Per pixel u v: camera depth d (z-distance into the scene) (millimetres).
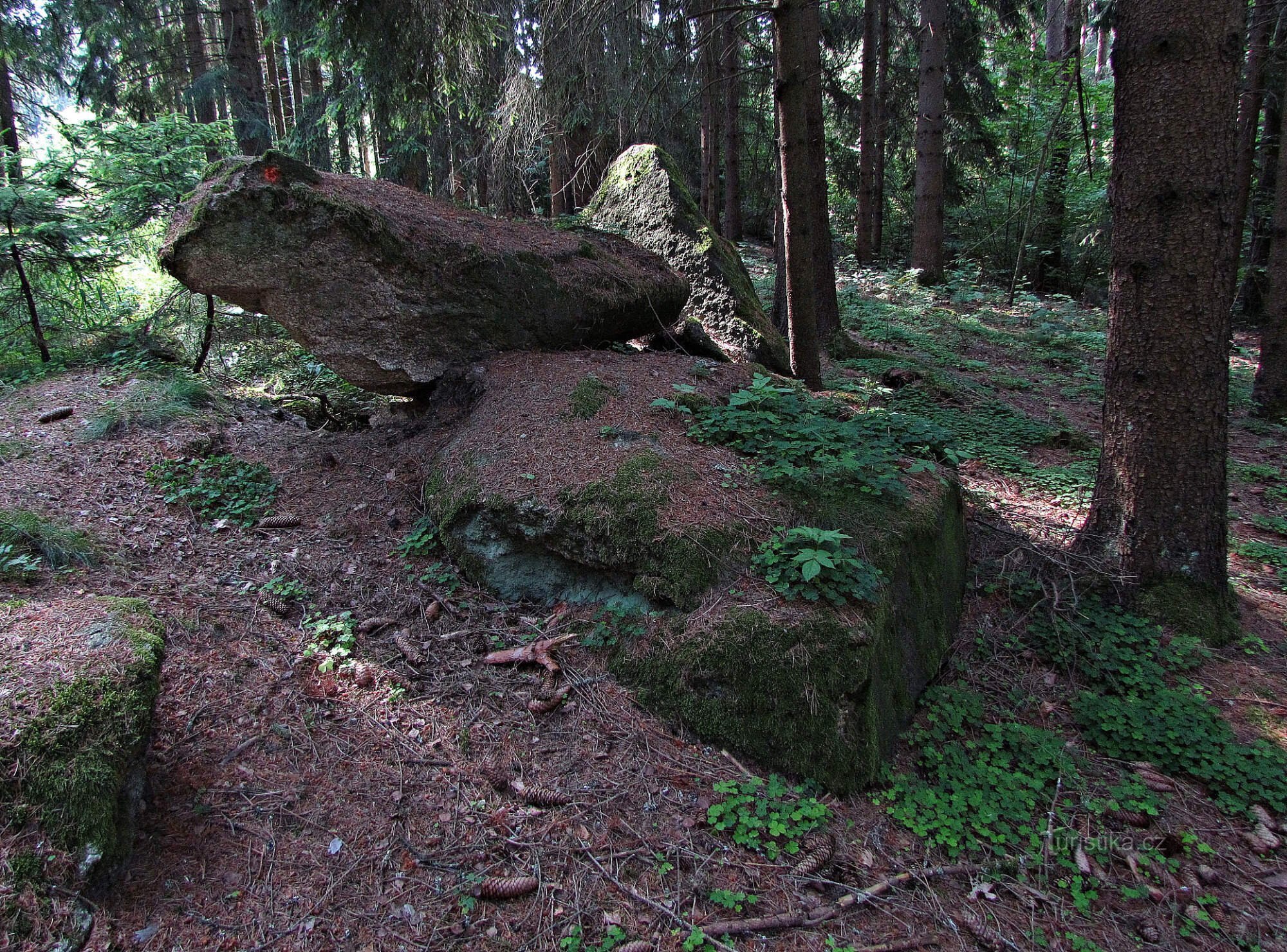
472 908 2365
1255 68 11531
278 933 2193
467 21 6938
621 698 3207
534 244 5449
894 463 4359
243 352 6953
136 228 7188
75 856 2029
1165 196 3945
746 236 20516
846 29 16266
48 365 6469
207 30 15578
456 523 3877
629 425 4203
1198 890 2727
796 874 2570
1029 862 2756
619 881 2508
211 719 2832
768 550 3354
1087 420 7832
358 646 3373
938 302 12836
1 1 11531
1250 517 5906
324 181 4727
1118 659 3881
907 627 3514
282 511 4281
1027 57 15391
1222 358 4070
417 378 4797
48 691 2248
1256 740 3453
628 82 7113
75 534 3602
